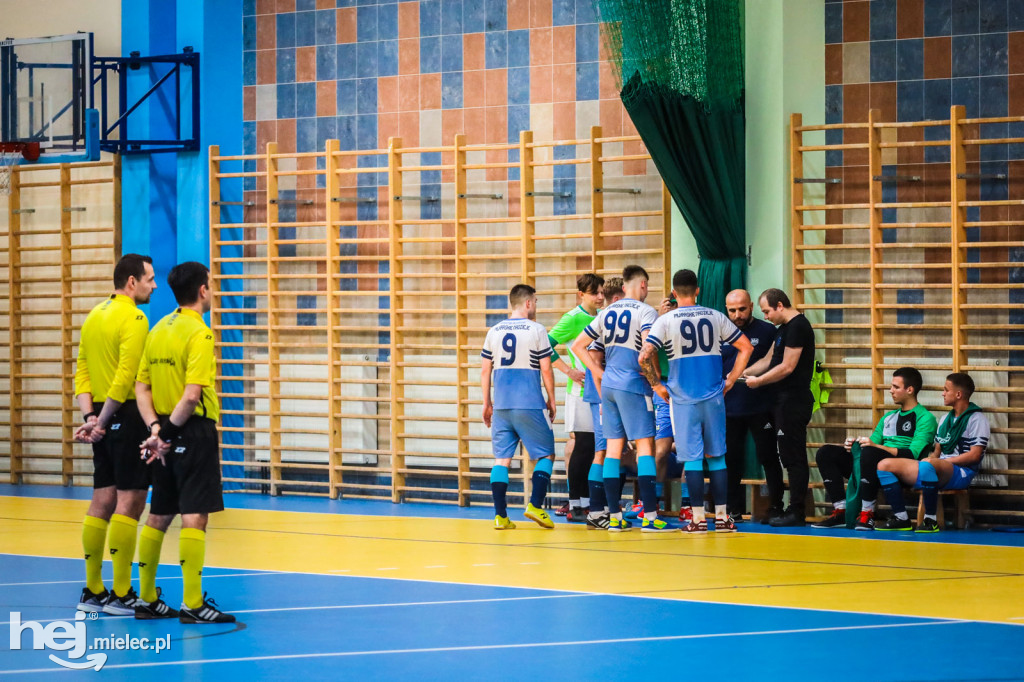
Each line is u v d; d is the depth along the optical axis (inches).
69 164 856.9
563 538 612.4
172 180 861.2
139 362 433.4
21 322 902.4
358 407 816.3
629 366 630.5
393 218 792.9
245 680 335.3
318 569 520.4
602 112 762.8
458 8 800.3
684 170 660.7
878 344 682.8
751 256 701.9
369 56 823.7
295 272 836.0
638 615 418.9
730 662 350.9
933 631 389.1
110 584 486.0
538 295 770.2
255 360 832.9
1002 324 671.1
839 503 655.1
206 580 493.7
